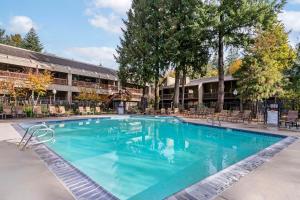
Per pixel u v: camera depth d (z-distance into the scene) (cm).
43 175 479
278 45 2642
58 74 3731
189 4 2539
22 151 695
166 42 2577
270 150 755
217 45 2656
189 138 1290
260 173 512
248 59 2025
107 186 554
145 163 757
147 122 2034
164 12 2755
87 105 3167
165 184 570
